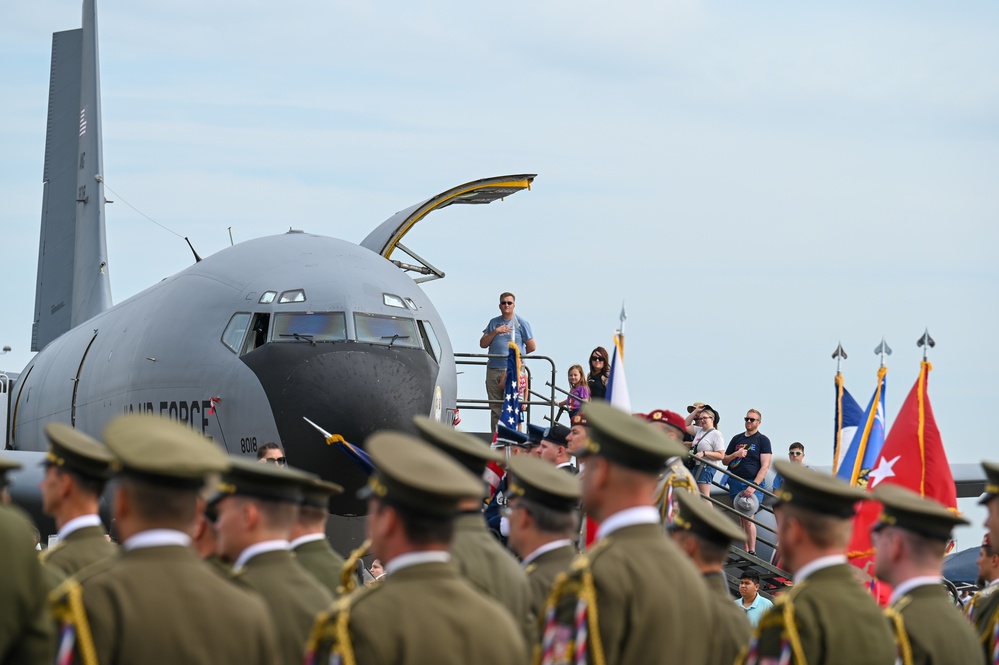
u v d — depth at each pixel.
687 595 12.62
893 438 26.23
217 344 36.19
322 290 35.78
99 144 66.12
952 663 14.54
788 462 14.35
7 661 11.93
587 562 12.47
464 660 11.02
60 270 68.50
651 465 12.75
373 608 10.97
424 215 45.44
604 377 39.06
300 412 33.62
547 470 15.82
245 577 13.38
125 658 10.61
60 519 14.05
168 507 11.08
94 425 43.38
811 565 13.70
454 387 37.72
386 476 11.30
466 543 15.79
